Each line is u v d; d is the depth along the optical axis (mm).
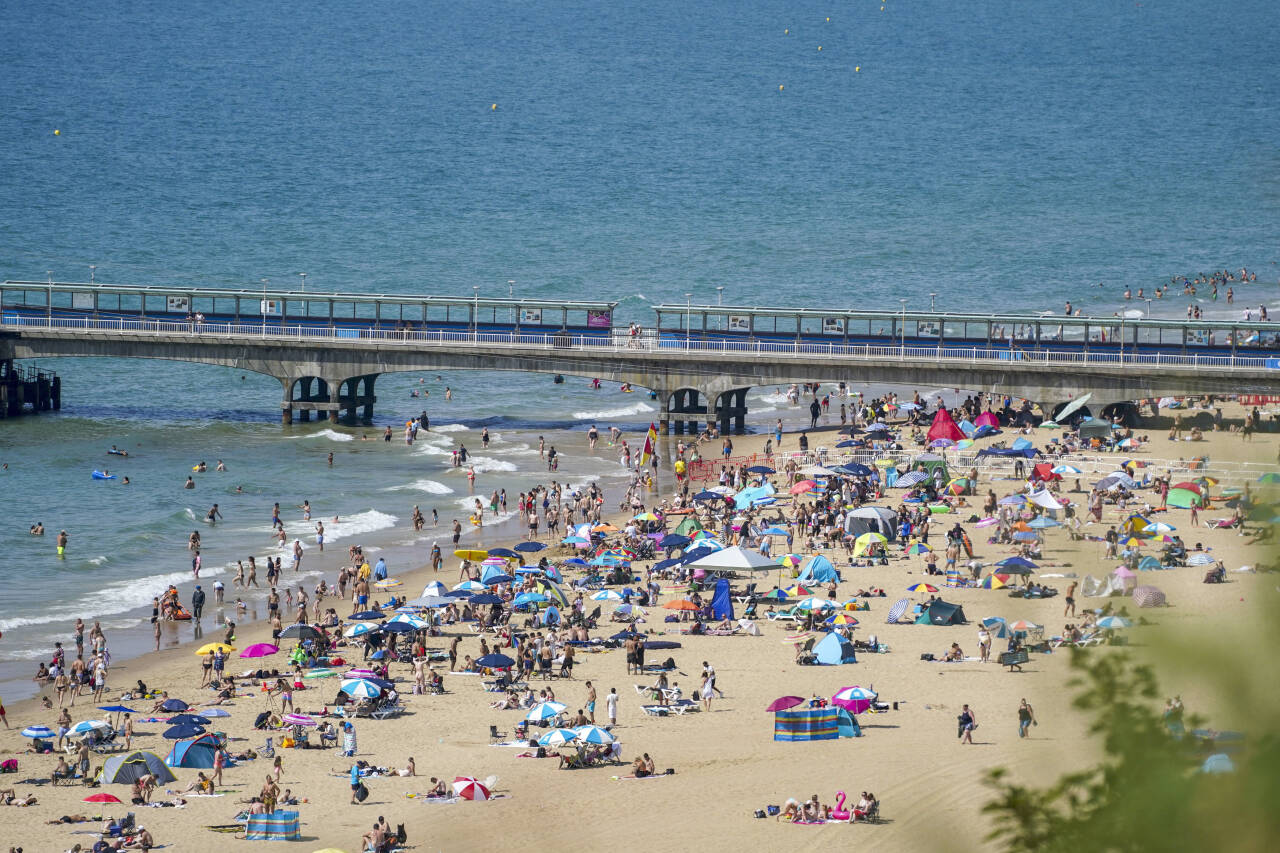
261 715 79062
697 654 91625
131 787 69500
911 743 71875
